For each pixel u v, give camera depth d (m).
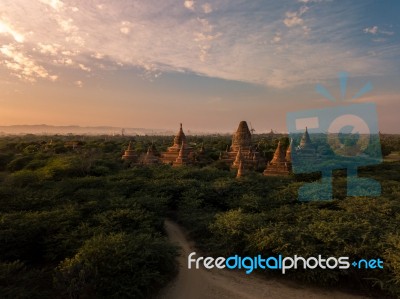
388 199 26.39
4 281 14.16
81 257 15.02
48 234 19.36
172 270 17.47
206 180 38.44
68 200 26.69
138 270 15.02
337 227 18.11
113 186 33.34
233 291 15.77
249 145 59.00
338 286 16.03
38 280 15.19
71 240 18.14
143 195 29.88
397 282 14.32
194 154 60.03
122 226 20.70
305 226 19.80
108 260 14.83
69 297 13.68
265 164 55.75
